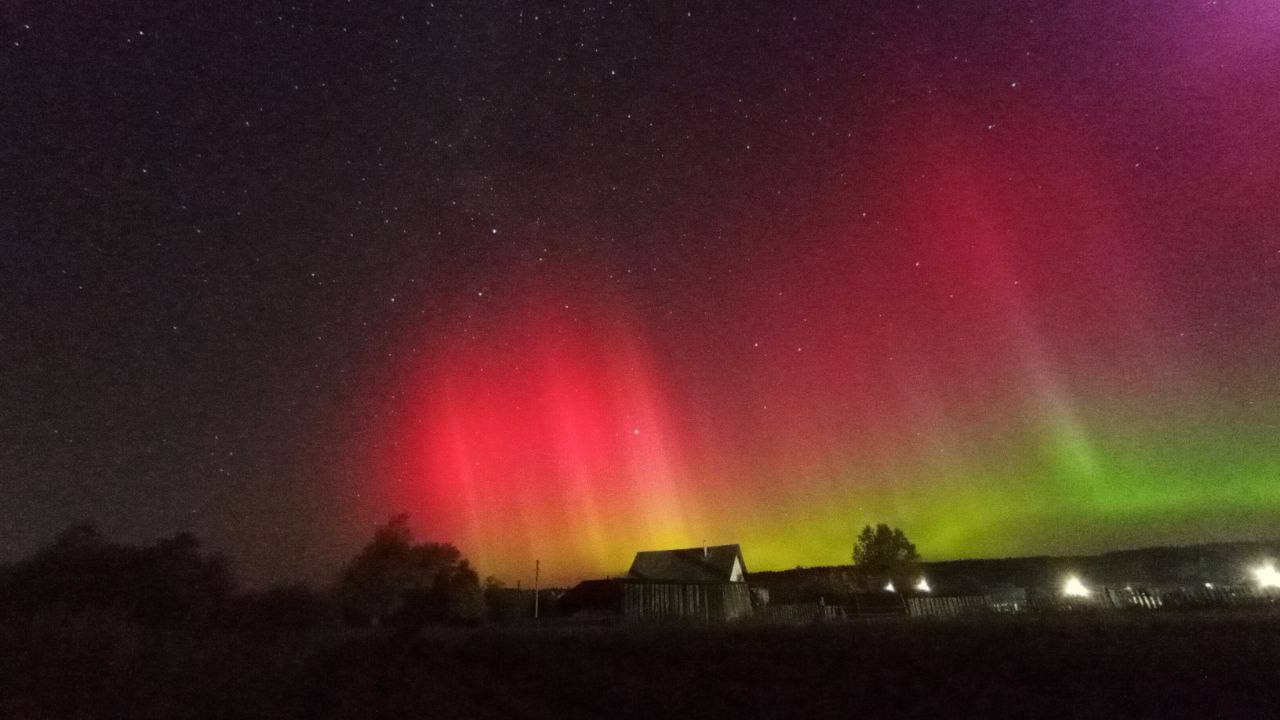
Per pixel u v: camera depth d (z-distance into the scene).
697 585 30.42
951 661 12.23
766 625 19.25
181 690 10.08
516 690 11.47
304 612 24.80
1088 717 8.97
